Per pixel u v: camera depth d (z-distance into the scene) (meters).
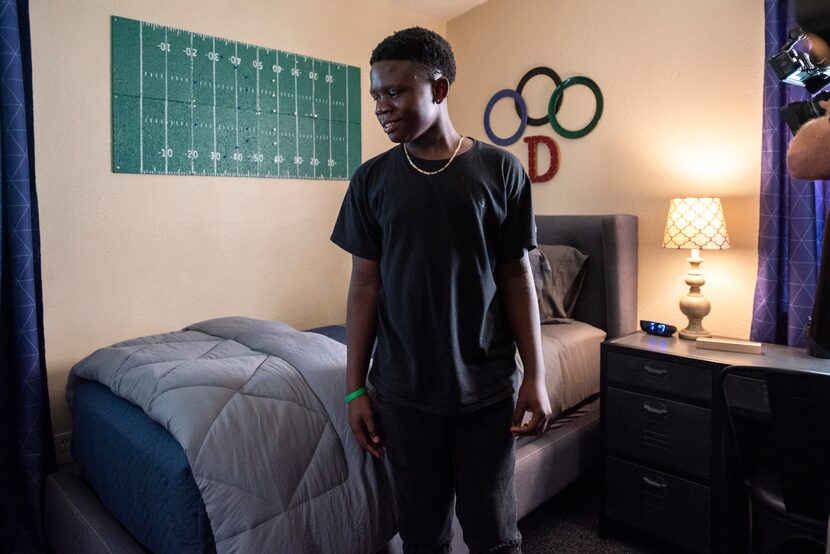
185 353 1.71
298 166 2.92
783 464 1.34
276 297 2.88
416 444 1.11
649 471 2.04
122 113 2.34
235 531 1.18
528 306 1.18
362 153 3.21
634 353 2.07
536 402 1.14
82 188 2.26
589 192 2.95
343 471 1.38
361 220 1.18
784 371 1.31
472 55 3.44
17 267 1.88
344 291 3.16
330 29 3.02
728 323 2.48
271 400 1.40
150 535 1.35
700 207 2.23
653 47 2.67
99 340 2.33
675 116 2.61
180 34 2.48
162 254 2.49
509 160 1.13
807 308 2.11
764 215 2.22
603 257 2.67
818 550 1.42
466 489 1.11
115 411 1.59
